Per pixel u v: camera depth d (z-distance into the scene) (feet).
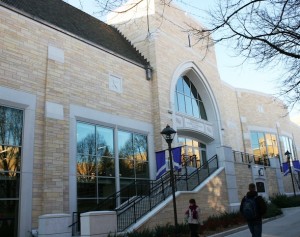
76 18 68.39
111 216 40.88
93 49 59.98
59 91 50.75
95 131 57.11
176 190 58.29
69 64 54.39
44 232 40.37
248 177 84.23
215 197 64.64
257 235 29.19
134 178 62.54
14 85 45.50
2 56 45.01
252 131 126.11
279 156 125.80
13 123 44.86
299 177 125.80
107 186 56.70
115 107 61.67
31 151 45.32
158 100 70.64
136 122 65.72
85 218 38.68
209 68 94.68
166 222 48.83
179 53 82.33
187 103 86.58
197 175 65.26
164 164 59.16
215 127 92.27
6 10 46.93
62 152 48.49
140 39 76.74
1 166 42.29
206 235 45.78
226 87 120.67
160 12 77.51
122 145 61.98
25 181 43.75
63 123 49.83
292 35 26.05
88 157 54.54
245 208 29.76
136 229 43.16
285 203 84.02
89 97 56.75
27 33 48.93
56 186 46.34
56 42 52.90
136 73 69.00
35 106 47.34
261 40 25.81
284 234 42.19
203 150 90.94
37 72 48.85
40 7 58.85
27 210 42.98
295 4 24.58
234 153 82.64
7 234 40.98
